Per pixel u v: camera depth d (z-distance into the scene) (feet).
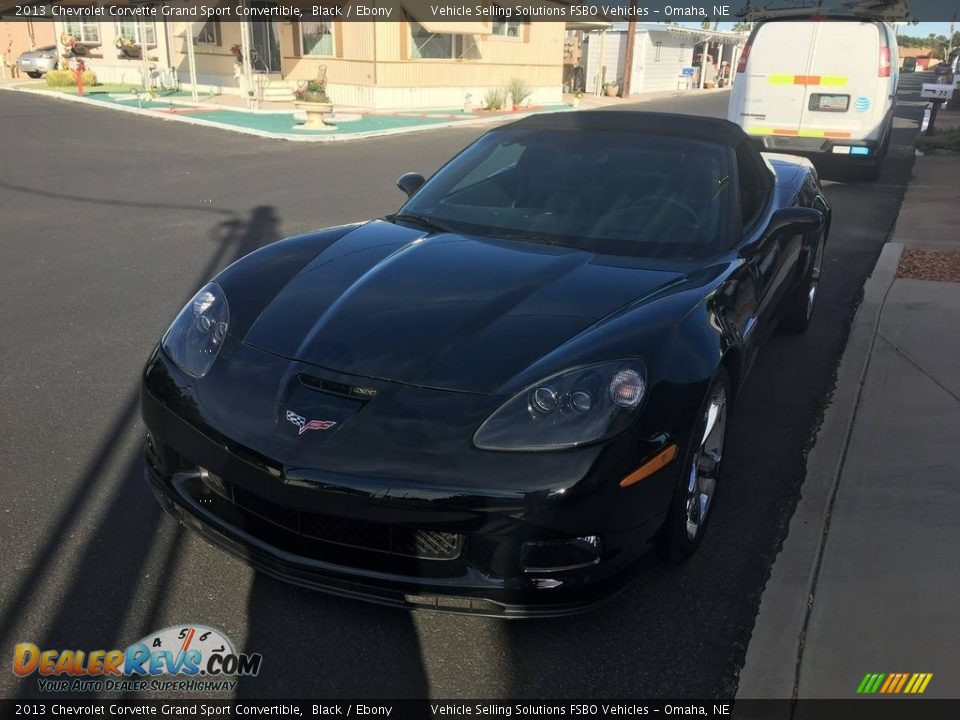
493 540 7.60
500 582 7.73
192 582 9.18
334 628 8.55
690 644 8.47
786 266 14.08
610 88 108.88
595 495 7.66
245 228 27.32
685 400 8.45
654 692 7.86
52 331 17.28
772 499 11.27
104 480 11.29
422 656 8.22
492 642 8.43
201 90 77.46
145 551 9.71
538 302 9.32
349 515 7.69
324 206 31.24
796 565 9.73
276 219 28.76
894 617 8.80
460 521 7.54
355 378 8.30
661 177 12.24
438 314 9.12
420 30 69.67
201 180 36.70
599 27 97.09
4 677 7.80
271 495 7.93
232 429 8.24
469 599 7.76
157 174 38.06
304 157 44.42
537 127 13.76
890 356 16.10
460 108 73.77
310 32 71.67
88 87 81.35
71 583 9.11
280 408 8.25
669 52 126.21
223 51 77.77
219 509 8.72
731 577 9.55
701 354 8.82
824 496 11.18
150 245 24.86
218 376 8.79
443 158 44.93
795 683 7.93
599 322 8.88
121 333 17.22
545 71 84.89
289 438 7.98
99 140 48.26
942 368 15.47
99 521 10.29
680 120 13.78
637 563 8.38
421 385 8.16
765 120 39.11
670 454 8.25
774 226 12.41
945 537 10.16
